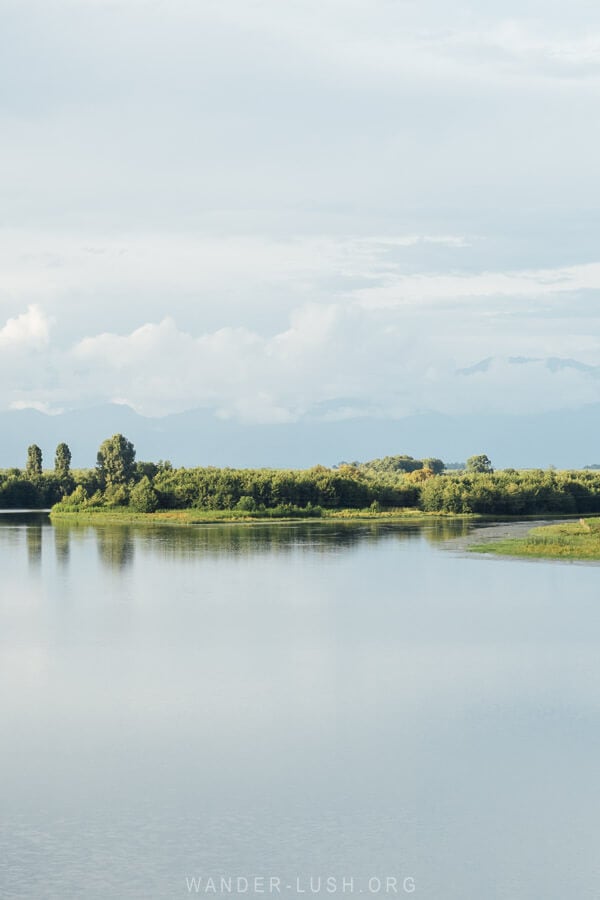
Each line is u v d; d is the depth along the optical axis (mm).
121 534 183750
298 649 74625
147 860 40000
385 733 54781
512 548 144500
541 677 66125
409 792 46562
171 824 43219
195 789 46906
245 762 50312
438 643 76625
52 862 39812
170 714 58250
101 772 49031
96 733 54781
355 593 102000
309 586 107438
